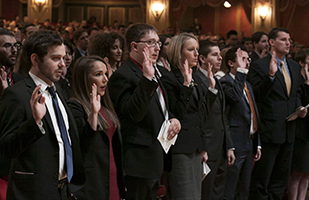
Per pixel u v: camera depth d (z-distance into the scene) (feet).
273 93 14.44
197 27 68.03
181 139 10.48
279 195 14.89
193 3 59.98
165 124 9.62
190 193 10.58
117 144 8.92
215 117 12.16
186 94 10.14
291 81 14.69
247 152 13.73
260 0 50.60
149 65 8.96
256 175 14.73
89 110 8.53
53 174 6.93
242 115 13.56
